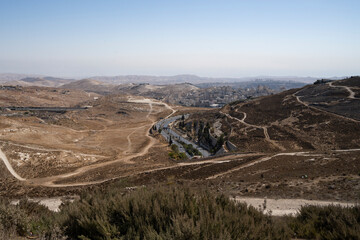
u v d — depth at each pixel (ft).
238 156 147.84
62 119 405.80
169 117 543.80
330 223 25.43
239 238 17.79
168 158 208.64
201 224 17.99
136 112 563.48
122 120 491.31
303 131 222.89
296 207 43.86
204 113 471.21
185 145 284.20
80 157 202.59
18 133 246.68
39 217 27.71
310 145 183.93
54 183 134.10
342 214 26.27
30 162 174.40
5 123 258.16
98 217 21.54
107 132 372.58
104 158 212.64
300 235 24.63
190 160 158.71
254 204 46.70
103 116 504.84
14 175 153.48
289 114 282.15
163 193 24.71
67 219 23.58
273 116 293.02
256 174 84.28
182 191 25.26
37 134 263.70
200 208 20.39
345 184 56.18
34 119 368.27
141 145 286.87
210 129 310.86
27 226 22.58
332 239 22.79
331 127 214.07
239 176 85.30
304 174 72.38
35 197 81.92
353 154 103.19
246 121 303.07
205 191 27.22
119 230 20.15
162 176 108.78
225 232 17.12
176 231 17.01
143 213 21.29
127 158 211.20
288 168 88.28
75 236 21.72
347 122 213.66
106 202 25.41
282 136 222.69
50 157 188.75
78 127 382.42
